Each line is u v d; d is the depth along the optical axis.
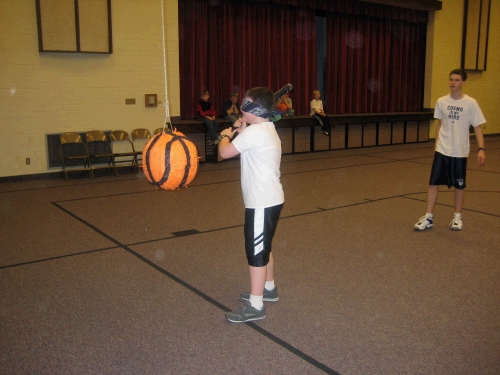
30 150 7.95
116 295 3.34
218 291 3.42
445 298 3.28
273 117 2.92
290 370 2.42
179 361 2.50
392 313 3.05
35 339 2.72
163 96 9.09
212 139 9.41
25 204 6.13
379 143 12.84
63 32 7.84
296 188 7.10
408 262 3.98
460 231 4.88
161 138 2.71
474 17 14.28
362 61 12.70
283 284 3.53
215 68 10.31
